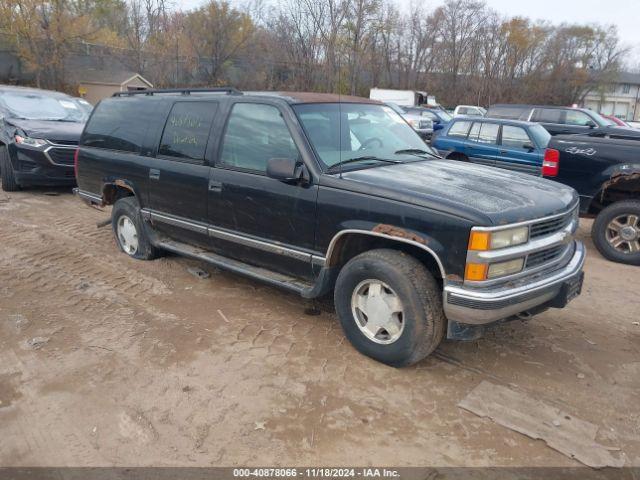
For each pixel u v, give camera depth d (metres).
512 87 57.16
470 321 3.37
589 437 3.12
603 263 6.61
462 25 54.59
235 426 3.15
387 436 3.09
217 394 3.46
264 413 3.28
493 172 4.42
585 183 6.76
